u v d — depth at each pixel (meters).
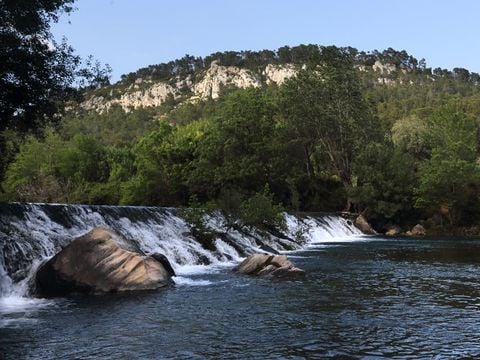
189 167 65.38
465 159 67.69
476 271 26.31
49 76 23.33
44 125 26.03
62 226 25.08
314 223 57.12
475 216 68.88
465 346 12.16
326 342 12.48
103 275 19.52
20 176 72.50
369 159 69.00
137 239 28.44
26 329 13.73
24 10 20.95
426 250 40.25
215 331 13.54
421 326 14.12
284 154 67.25
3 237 20.95
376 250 40.38
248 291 19.86
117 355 11.38
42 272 19.25
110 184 70.38
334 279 23.31
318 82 72.69
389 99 198.88
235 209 38.47
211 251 32.03
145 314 15.64
